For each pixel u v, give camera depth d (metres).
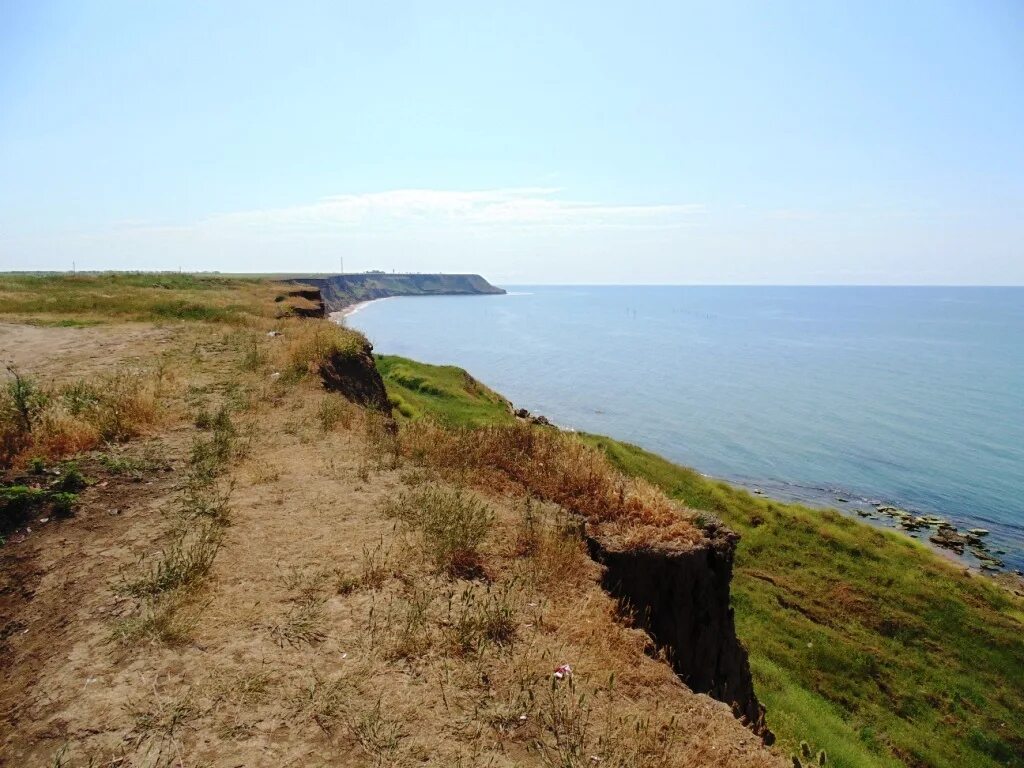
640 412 54.88
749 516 25.08
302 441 10.04
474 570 6.49
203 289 43.31
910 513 33.53
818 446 45.53
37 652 4.62
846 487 37.34
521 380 68.62
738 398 61.44
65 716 3.93
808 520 25.16
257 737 3.85
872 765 11.84
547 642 5.38
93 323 22.69
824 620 18.81
